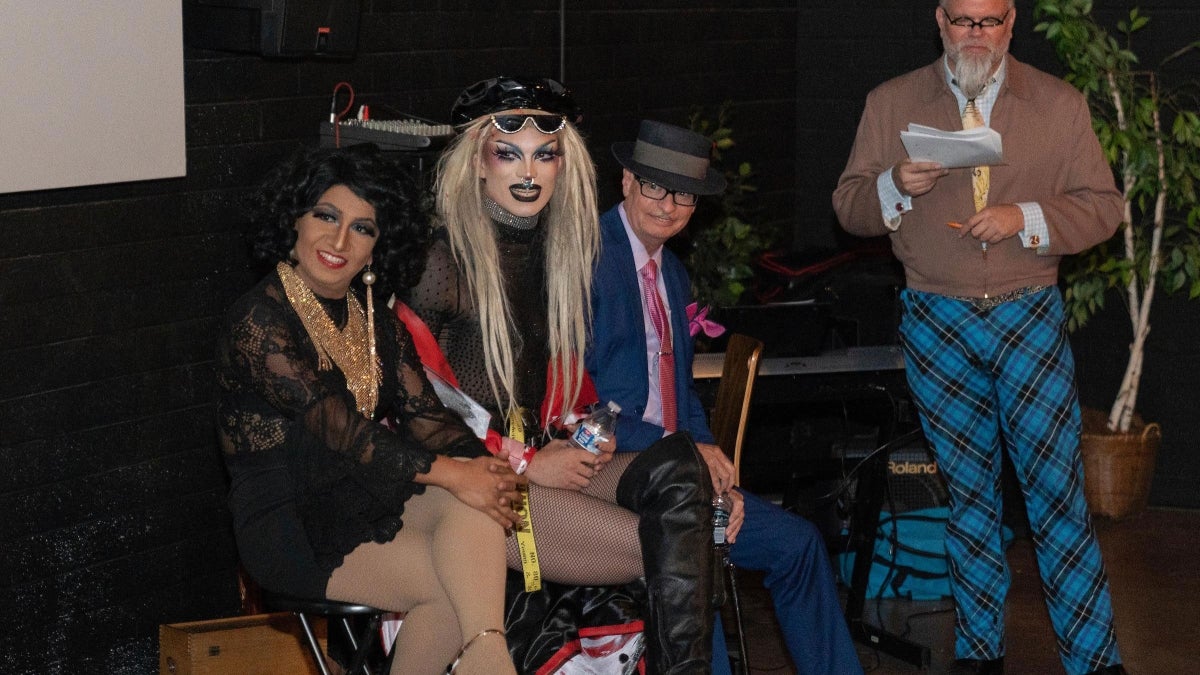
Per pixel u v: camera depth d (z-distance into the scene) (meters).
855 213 3.76
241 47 3.70
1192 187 5.12
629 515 2.99
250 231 2.89
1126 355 5.48
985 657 3.84
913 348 3.75
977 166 3.45
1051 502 3.66
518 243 3.20
